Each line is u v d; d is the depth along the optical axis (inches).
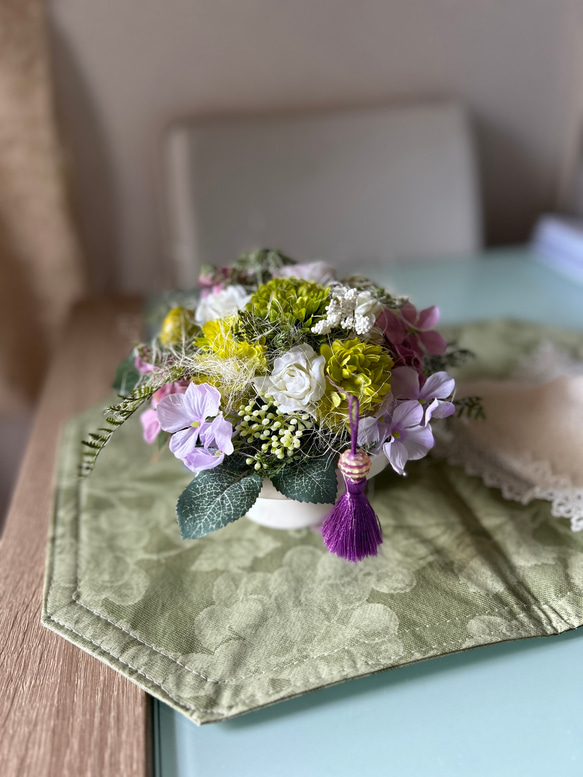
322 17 32.7
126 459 16.9
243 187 32.4
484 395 17.3
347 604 11.8
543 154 39.8
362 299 10.7
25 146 30.2
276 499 11.9
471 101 37.0
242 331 10.4
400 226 34.8
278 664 10.6
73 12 29.9
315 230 33.8
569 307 26.4
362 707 10.2
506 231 42.0
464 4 34.0
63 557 13.3
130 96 32.5
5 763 9.2
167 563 13.1
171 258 35.6
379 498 14.8
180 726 10.0
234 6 31.5
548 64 36.9
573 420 15.6
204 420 10.1
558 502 14.1
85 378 22.3
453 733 9.7
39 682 10.5
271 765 9.3
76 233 32.9
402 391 10.8
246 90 33.7
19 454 38.8
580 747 9.4
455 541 13.3
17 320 33.9
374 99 35.5
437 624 11.2
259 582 12.4
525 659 10.9
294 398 9.7
